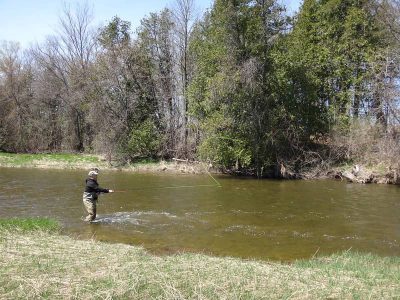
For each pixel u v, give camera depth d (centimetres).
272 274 894
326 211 1872
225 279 832
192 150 3581
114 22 3838
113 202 2017
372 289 814
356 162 3016
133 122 3781
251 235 1470
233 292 764
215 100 3045
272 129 3089
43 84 4747
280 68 3062
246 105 3048
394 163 2766
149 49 3894
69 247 1106
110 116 3747
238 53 3041
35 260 927
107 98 3791
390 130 2870
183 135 3700
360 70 3397
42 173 3136
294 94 3181
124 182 2733
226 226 1588
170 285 777
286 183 2780
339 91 3438
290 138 3153
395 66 3016
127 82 3812
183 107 3747
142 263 934
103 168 3475
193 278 829
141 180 2839
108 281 790
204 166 3322
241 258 1181
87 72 4241
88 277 813
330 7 3509
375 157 2925
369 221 1688
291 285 816
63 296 721
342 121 3269
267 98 3083
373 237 1464
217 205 1978
